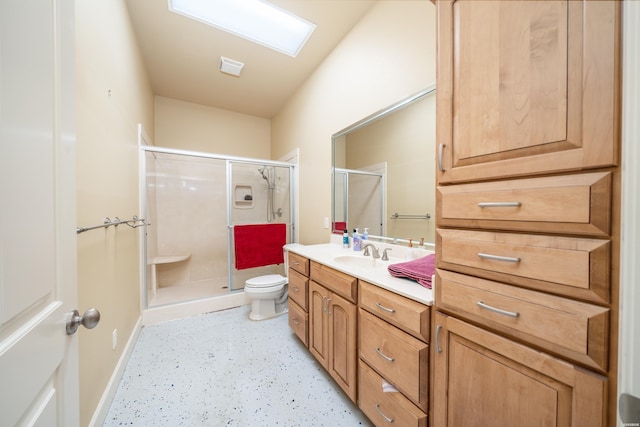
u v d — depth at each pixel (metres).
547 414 0.56
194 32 1.96
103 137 1.25
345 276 1.24
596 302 0.48
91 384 1.06
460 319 0.73
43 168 0.51
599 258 0.47
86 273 1.03
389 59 1.58
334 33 1.99
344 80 2.02
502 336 0.63
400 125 1.54
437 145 0.79
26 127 0.45
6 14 0.40
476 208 0.68
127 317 1.67
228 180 2.76
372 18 1.71
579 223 0.50
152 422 1.15
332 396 1.33
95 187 1.14
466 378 0.71
